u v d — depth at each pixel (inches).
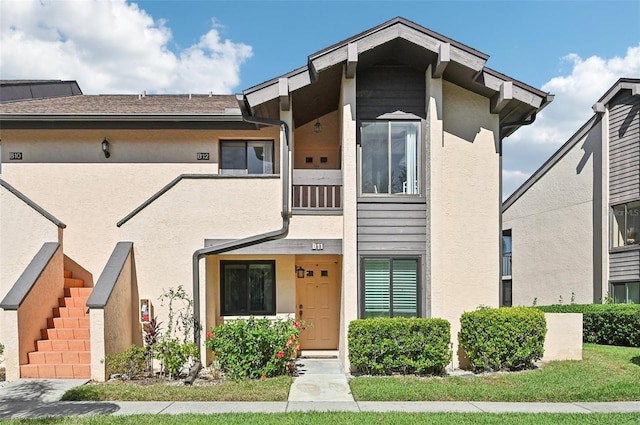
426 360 346.3
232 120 456.4
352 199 386.0
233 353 343.0
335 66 377.4
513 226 828.0
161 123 461.4
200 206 394.9
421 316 387.9
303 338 455.8
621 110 595.2
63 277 404.5
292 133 417.7
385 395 289.6
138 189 467.8
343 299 389.1
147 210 393.1
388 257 391.2
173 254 390.6
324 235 394.0
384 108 401.4
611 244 604.7
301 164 470.3
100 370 331.3
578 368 347.3
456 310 386.3
